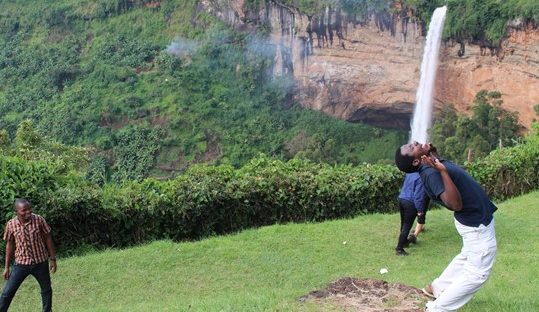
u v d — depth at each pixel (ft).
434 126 164.14
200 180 44.09
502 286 26.30
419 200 34.24
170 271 33.83
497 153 54.85
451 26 160.76
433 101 174.81
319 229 39.99
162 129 200.13
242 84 215.10
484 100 153.48
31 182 40.42
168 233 42.47
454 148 142.51
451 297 19.90
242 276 32.73
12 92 226.38
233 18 217.77
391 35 181.88
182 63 222.89
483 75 157.69
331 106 203.82
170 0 237.04
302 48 203.10
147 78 219.20
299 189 44.96
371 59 189.47
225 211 43.29
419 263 33.58
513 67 148.87
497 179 52.24
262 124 204.54
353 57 192.95
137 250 36.96
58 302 30.76
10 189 38.65
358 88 195.42
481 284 19.77
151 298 30.53
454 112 167.63
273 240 37.99
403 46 180.14
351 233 39.17
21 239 25.49
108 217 40.78
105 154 194.49
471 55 159.33
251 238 38.58
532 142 58.23
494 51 152.76
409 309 20.97
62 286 32.50
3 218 37.81
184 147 196.34
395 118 194.59
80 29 245.86
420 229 36.58
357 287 23.47
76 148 85.15
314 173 47.19
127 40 235.61
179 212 42.04
